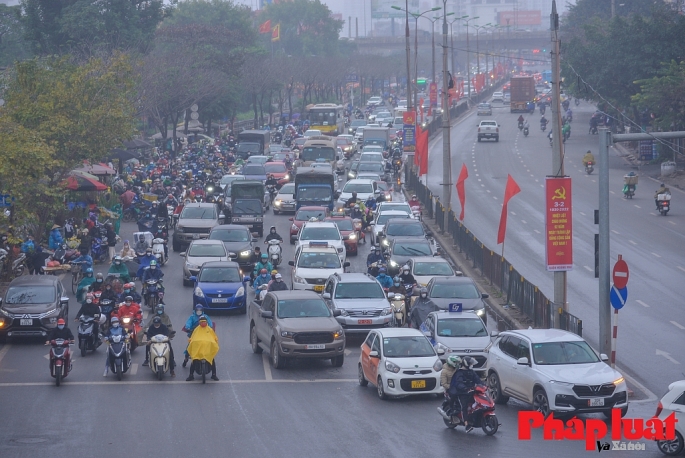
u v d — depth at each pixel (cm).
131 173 9831
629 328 4503
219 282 4997
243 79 17200
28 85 6638
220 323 4778
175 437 2722
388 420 2958
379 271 5131
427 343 3394
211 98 14212
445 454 2530
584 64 13125
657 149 11481
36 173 5175
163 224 7075
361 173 10169
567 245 3969
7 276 5522
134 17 13475
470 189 9988
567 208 3950
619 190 9569
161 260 6259
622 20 12962
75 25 12550
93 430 2805
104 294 4419
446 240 7181
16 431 2789
